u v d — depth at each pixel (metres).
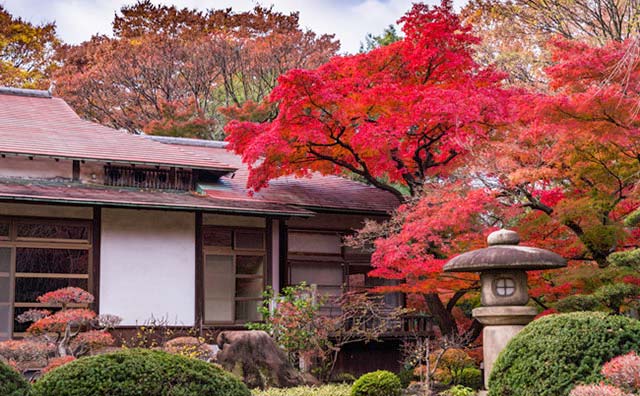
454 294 17.47
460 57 17.00
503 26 24.94
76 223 15.99
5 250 15.33
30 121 18.41
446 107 15.16
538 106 13.11
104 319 13.81
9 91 20.22
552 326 8.89
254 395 12.70
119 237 16.34
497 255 11.05
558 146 14.20
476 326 17.62
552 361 8.51
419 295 18.92
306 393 13.11
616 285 12.13
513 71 24.78
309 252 19.20
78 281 15.85
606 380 7.93
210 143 22.67
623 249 14.90
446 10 17.22
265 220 18.00
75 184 16.91
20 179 16.52
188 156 18.38
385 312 18.03
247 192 19.06
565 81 13.46
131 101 33.19
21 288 15.36
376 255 15.42
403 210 15.93
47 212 15.77
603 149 14.16
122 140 18.47
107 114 32.91
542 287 14.41
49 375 7.85
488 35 25.17
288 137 17.14
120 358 8.06
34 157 16.42
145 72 33.09
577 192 15.57
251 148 16.53
